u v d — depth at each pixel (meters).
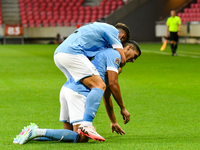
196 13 53.91
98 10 59.72
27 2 61.66
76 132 7.58
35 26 57.47
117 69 7.75
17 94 14.29
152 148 7.04
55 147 7.11
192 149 6.96
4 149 7.04
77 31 8.14
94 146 7.19
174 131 8.70
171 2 57.06
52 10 60.44
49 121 9.86
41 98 13.41
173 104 12.16
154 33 57.41
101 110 11.25
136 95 13.89
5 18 60.44
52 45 52.97
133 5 56.31
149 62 27.64
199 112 10.91
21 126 9.27
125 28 8.42
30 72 21.75
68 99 7.63
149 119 10.06
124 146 7.20
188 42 54.19
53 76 19.86
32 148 7.06
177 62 27.50
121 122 9.77
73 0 61.59
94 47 8.05
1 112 11.02
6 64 26.61
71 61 7.71
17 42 58.06
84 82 7.61
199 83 16.91
